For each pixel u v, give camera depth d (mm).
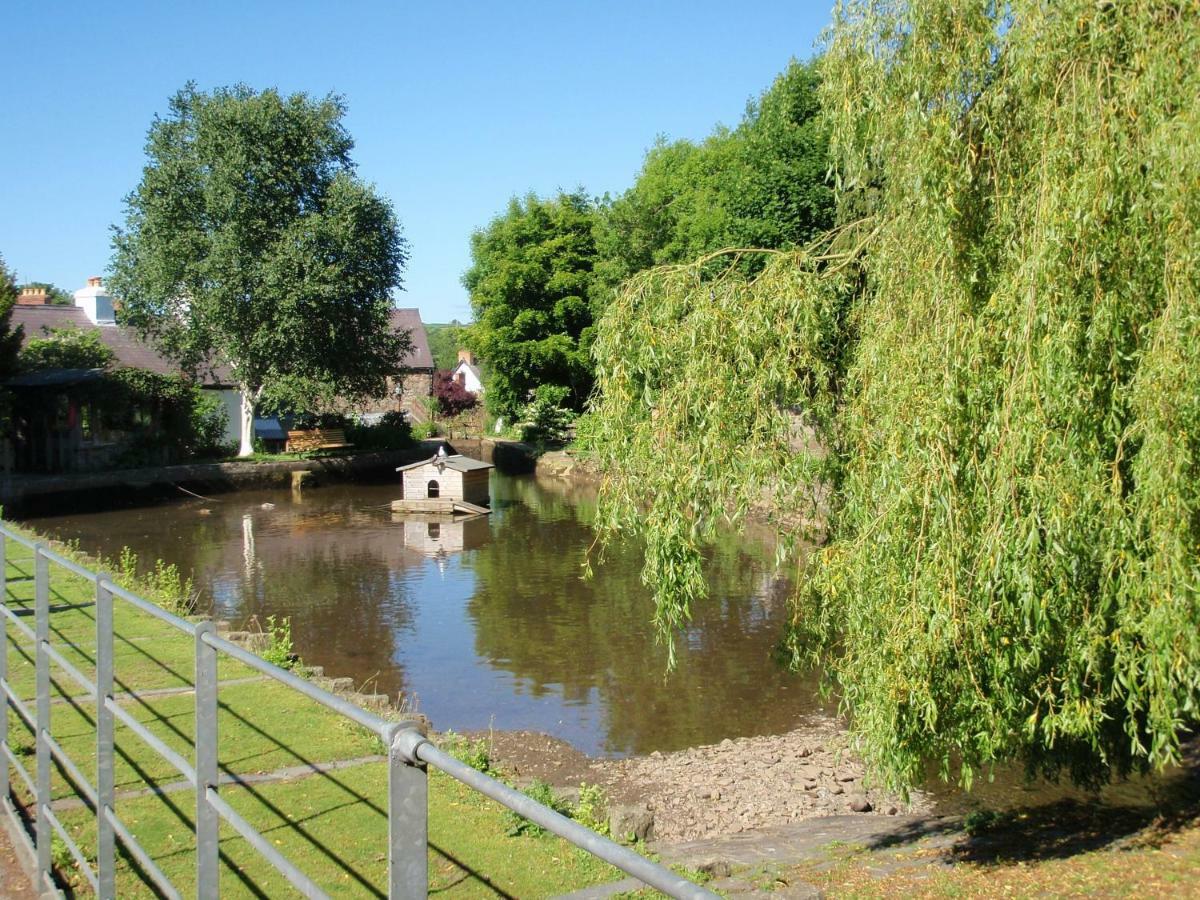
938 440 5523
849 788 9250
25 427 33906
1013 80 5691
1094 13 5453
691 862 6621
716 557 21484
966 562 5508
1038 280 5227
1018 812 8531
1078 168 5281
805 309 6676
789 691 12445
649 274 7070
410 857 1718
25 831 4527
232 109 35312
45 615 4016
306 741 6449
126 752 6004
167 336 36438
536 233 49406
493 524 27578
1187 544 4770
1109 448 5336
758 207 25016
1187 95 4891
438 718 11492
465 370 83688
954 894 6016
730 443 6641
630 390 6961
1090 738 6230
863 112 6637
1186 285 4797
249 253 35219
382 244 37781
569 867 5020
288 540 24797
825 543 7082
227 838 4914
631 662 13773
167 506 31266
